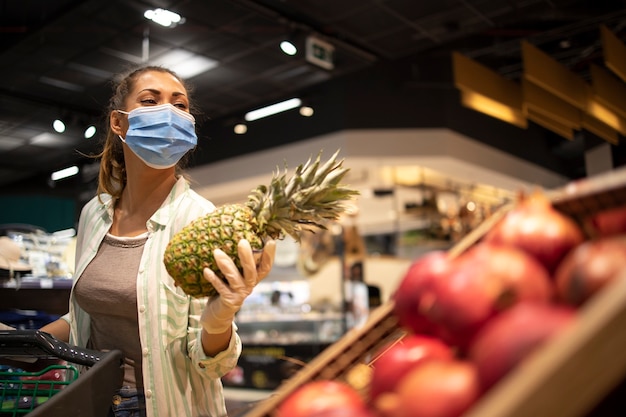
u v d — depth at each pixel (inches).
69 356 55.7
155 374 66.2
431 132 305.4
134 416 65.1
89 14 236.8
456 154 308.7
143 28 249.9
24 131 377.4
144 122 74.6
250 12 236.5
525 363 19.2
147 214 75.5
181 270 52.9
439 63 310.3
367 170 330.6
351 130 307.3
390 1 236.8
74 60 282.2
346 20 254.2
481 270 24.9
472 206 334.3
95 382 49.6
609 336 17.2
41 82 307.1
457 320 24.3
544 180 384.5
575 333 17.1
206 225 53.9
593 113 255.0
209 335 59.8
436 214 363.3
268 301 398.3
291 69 300.8
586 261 23.1
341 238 302.4
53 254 132.9
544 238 27.6
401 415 21.8
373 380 26.0
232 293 51.6
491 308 23.9
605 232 29.1
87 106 338.3
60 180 479.5
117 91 83.0
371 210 433.7
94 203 81.0
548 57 230.5
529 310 21.1
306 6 239.8
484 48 291.4
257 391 293.0
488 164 331.6
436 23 257.4
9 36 261.7
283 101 335.0
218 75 306.2
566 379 16.7
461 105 318.0
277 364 292.7
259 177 343.0
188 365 68.6
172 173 78.7
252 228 55.4
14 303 116.3
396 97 309.0
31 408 57.9
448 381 21.5
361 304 298.5
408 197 400.5
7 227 139.9
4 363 69.4
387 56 295.3
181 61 287.7
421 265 28.5
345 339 31.5
